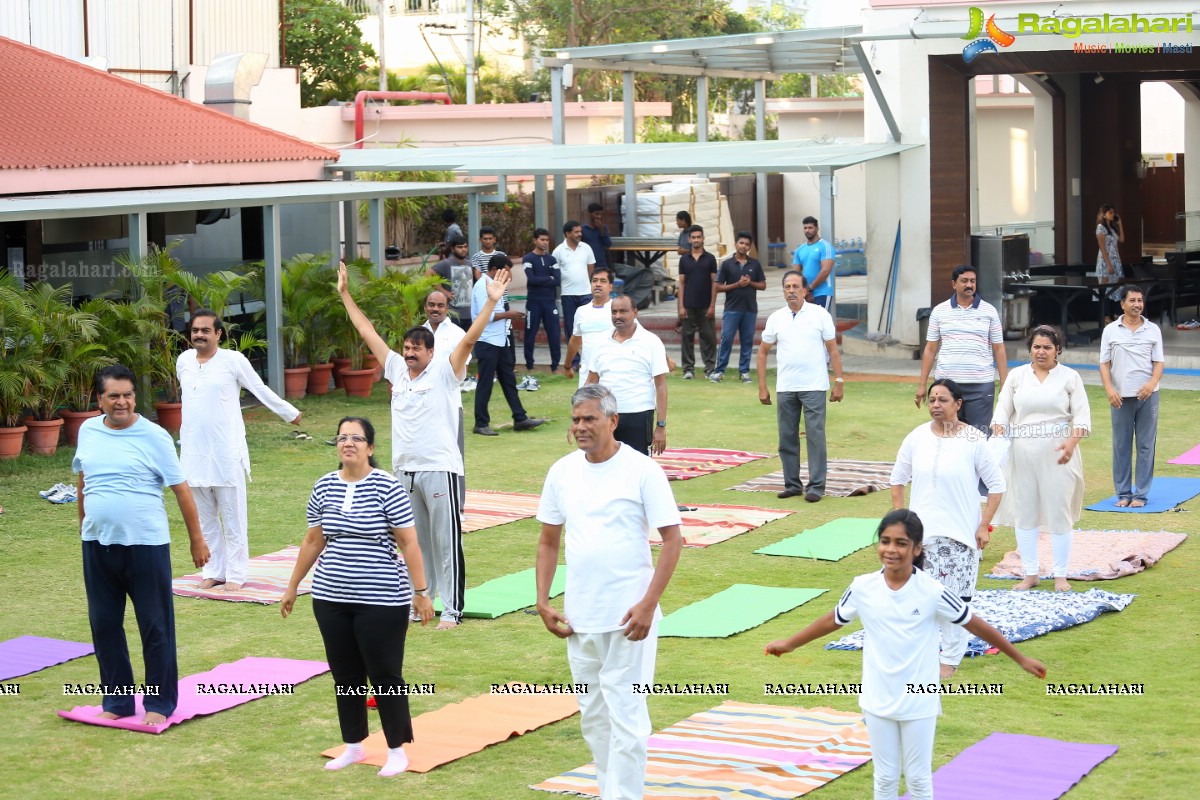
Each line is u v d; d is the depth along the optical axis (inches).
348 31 1475.1
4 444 528.7
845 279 1219.9
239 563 386.0
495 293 347.6
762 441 597.9
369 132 1204.5
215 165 719.7
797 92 1905.8
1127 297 466.3
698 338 884.6
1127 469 473.4
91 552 280.5
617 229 1083.9
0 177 597.6
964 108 793.6
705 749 263.7
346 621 256.1
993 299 807.1
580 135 1202.0
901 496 321.4
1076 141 982.4
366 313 693.9
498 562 412.8
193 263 752.3
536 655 327.9
